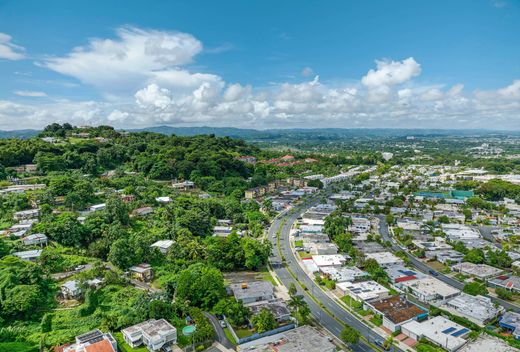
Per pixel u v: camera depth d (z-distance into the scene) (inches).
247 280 6117.1
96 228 6747.1
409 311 4859.7
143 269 5861.2
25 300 4453.7
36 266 5113.2
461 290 5733.3
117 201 7519.7
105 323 4414.4
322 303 5334.6
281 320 4766.2
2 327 4266.7
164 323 4431.6
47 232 6353.3
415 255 7362.2
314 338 4239.7
